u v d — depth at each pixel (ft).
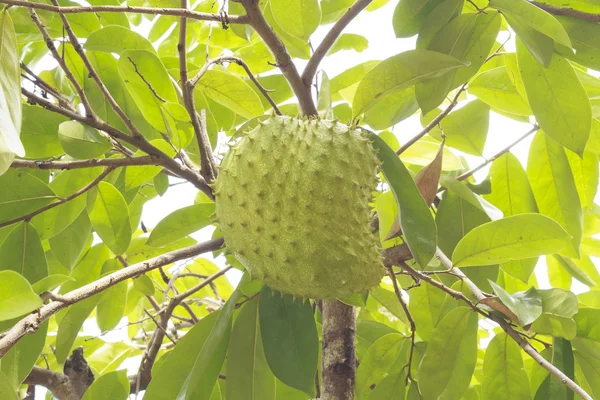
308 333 4.12
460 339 4.21
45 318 3.60
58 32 4.71
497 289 4.01
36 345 4.08
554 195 4.60
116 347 5.57
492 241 4.04
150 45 4.37
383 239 4.20
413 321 4.41
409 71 4.01
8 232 4.38
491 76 4.60
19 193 4.28
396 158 3.93
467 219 4.56
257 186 3.79
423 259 3.80
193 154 4.64
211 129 4.64
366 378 4.58
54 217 4.53
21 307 3.52
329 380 4.22
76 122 4.27
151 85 4.19
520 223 3.98
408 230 3.82
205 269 5.85
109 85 4.68
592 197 4.68
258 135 3.88
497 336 4.37
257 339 4.19
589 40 4.12
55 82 5.03
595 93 4.48
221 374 4.80
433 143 4.78
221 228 3.91
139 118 4.67
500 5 3.99
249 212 3.80
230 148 3.97
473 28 4.17
